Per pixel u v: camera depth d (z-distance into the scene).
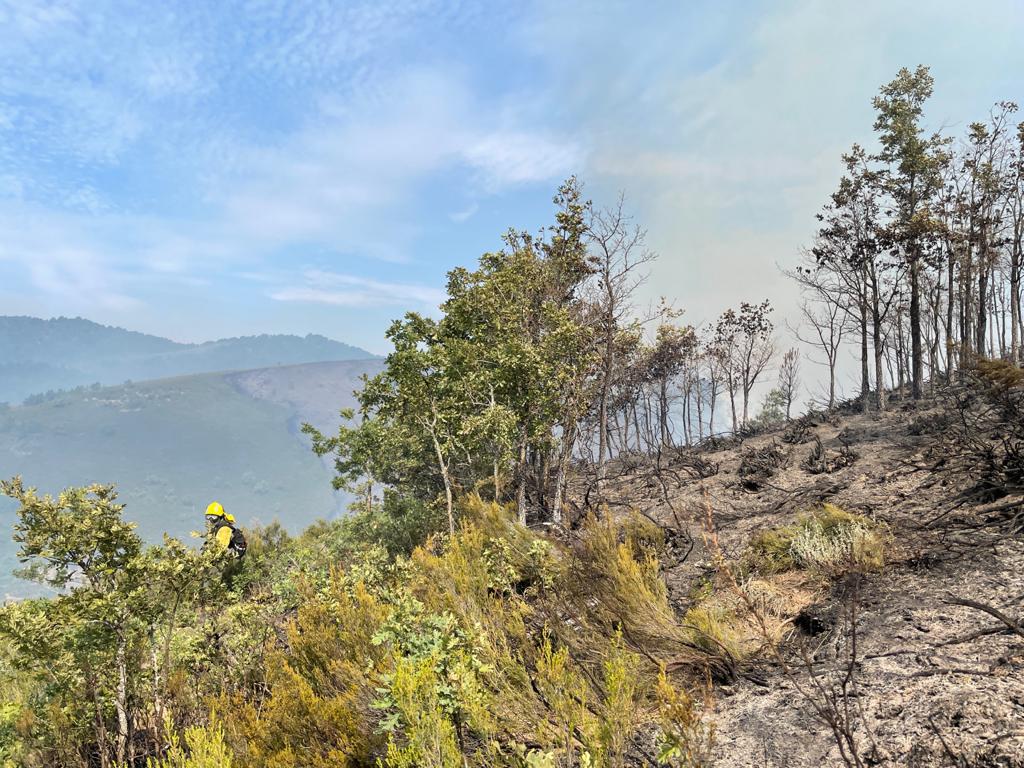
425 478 20.11
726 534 9.47
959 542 5.82
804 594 5.85
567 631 4.89
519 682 3.81
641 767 3.27
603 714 3.21
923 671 3.67
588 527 6.20
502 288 18.09
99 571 5.57
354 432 18.97
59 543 5.41
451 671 3.41
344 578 7.04
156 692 5.74
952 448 9.17
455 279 18.30
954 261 26.31
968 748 2.76
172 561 5.84
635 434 27.78
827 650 4.52
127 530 5.61
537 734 3.49
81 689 5.64
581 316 21.20
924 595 4.96
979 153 25.75
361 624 5.24
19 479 5.32
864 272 27.38
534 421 16.50
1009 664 3.47
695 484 14.86
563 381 17.03
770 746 3.36
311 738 3.99
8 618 5.29
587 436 21.30
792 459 15.05
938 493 8.02
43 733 5.51
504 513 9.29
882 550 6.07
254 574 10.17
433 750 2.89
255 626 6.81
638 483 17.67
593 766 2.89
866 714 3.38
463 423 14.98
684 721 2.78
